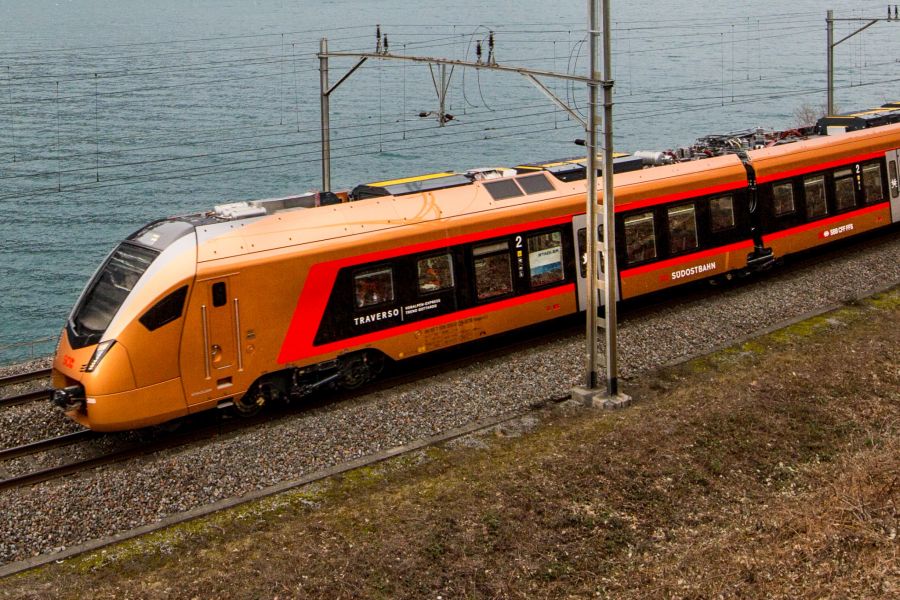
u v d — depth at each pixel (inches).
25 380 714.2
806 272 963.3
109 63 4936.0
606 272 649.0
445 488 540.1
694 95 4010.8
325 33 5349.4
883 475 539.2
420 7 7042.3
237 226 628.4
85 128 3585.1
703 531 501.0
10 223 2564.0
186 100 4165.8
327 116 905.5
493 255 741.3
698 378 708.0
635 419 627.5
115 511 514.9
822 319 828.0
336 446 590.2
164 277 582.6
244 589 440.1
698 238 882.1
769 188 943.7
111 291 595.5
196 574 460.1
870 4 5324.8
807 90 4001.0
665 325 798.5
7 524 499.8
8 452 586.2
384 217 684.7
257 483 548.1
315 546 477.7
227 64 4911.4
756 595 442.0
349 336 663.8
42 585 452.4
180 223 630.5
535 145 3329.2
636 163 863.1
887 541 480.1
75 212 2662.4
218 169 3024.1
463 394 663.1
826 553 474.9
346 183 2854.3
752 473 561.0
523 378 695.1
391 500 527.2
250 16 7637.8
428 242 700.7
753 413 625.3
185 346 590.2
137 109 3964.1
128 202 2743.6
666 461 564.7
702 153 954.1
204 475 550.6
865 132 1065.5
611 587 454.0
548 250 775.1
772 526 499.8
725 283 946.1
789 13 4960.6
